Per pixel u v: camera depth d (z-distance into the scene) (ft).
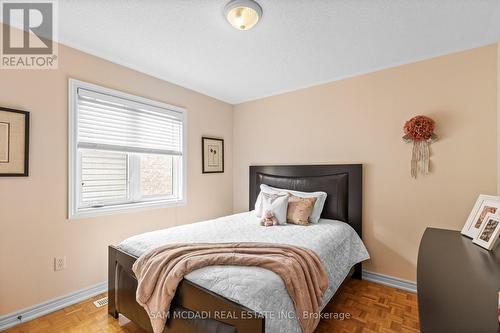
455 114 7.32
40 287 6.55
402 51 7.43
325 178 9.43
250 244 5.70
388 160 8.43
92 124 7.66
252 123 12.08
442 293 3.16
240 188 12.53
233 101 12.45
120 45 7.12
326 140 9.80
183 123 10.28
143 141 9.02
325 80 9.71
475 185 7.02
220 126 12.08
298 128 10.58
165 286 4.64
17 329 5.97
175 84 10.02
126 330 5.97
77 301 7.18
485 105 6.91
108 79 7.95
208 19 5.88
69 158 7.04
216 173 11.81
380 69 8.63
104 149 7.89
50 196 6.72
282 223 8.36
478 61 7.02
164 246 5.63
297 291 4.51
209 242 6.12
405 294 7.79
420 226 7.86
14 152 6.07
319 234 7.02
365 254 8.36
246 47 7.22
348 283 8.56
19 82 6.23
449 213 7.39
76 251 7.22
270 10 5.50
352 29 6.27
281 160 11.08
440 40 6.79
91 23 6.07
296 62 8.20
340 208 9.07
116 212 8.10
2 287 5.98
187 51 7.47
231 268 4.65
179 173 10.32
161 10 5.56
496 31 6.31
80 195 7.50
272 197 9.16
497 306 2.85
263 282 4.20
